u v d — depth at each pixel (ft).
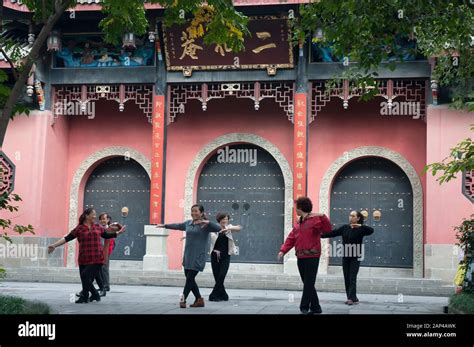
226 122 75.87
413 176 71.05
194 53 69.77
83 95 72.74
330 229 35.14
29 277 67.82
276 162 75.56
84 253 42.04
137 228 77.25
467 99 65.10
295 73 69.15
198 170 76.07
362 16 36.94
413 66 66.54
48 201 73.46
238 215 75.41
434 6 36.70
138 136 77.61
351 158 72.69
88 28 72.43
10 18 68.33
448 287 60.44
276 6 64.85
